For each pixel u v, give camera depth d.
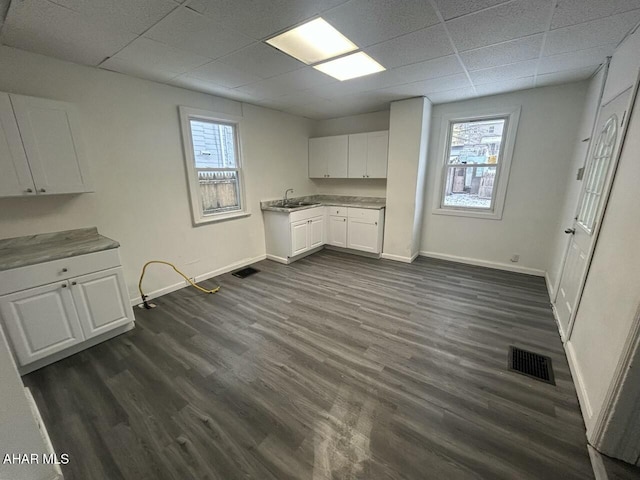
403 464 1.34
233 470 1.32
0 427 1.17
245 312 2.82
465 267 4.05
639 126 1.50
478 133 3.84
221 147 3.70
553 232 3.50
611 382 1.31
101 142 2.58
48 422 1.58
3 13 1.59
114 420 1.59
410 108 3.76
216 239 3.76
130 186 2.82
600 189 2.02
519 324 2.54
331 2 1.57
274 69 2.58
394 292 3.25
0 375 1.15
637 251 1.29
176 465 1.34
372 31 1.92
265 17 1.72
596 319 1.67
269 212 4.32
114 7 1.58
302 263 4.35
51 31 1.82
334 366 2.02
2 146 1.92
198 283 3.58
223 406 1.68
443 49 2.21
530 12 1.68
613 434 1.31
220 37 1.96
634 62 1.76
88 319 2.22
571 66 2.56
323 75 2.76
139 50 2.15
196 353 2.19
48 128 2.11
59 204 2.38
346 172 4.76
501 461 1.35
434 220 4.38
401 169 4.06
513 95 3.44
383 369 1.99
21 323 1.90
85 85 2.43
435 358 2.10
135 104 2.77
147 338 2.39
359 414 1.62
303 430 1.52
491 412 1.62
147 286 3.08
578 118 3.13
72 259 2.09
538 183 3.49
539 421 1.56
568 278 2.49
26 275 1.89
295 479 1.28
